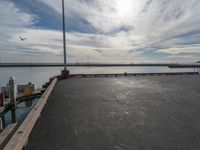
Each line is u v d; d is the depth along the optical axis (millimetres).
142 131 4867
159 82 17578
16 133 3803
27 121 4609
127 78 22766
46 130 4941
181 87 13695
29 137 4496
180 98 9273
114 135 4613
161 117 6082
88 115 6305
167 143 4160
